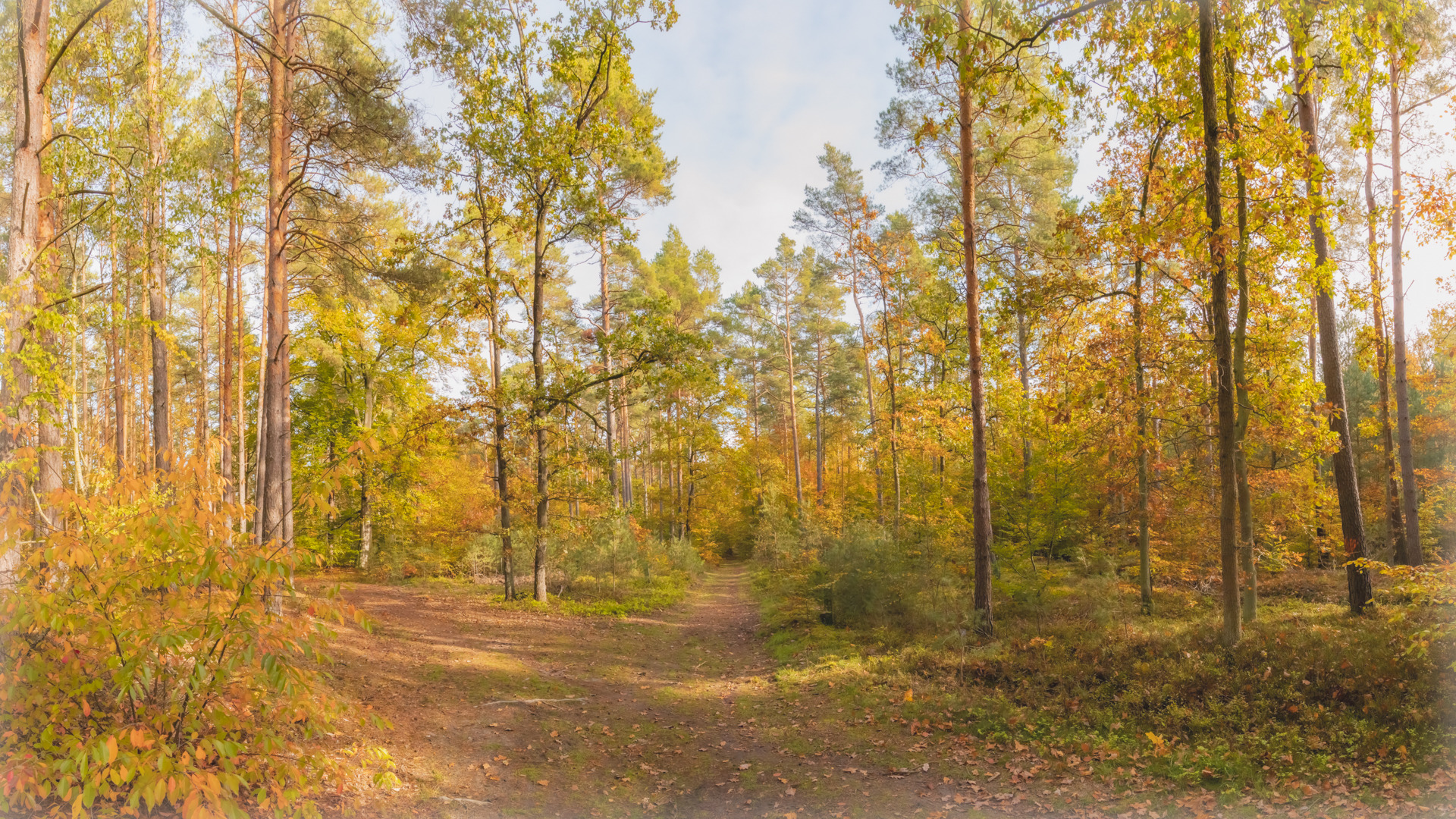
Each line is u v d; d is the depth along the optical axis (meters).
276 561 4.39
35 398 6.73
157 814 4.48
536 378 17.02
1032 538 14.98
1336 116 15.91
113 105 12.15
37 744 4.10
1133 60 9.52
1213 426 12.66
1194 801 5.72
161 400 13.51
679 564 29.02
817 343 42.06
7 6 10.62
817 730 8.67
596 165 17.58
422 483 23.02
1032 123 15.95
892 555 14.73
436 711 8.56
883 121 17.69
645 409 33.03
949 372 24.03
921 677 10.13
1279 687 7.59
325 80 12.52
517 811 6.21
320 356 23.31
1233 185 10.77
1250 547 11.91
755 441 42.75
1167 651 9.07
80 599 4.26
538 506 17.66
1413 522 14.13
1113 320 12.86
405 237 15.73
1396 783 5.52
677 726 9.13
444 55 14.27
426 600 17.05
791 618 15.91
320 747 6.40
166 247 11.59
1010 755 7.27
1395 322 14.84
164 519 4.09
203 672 4.58
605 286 25.64
